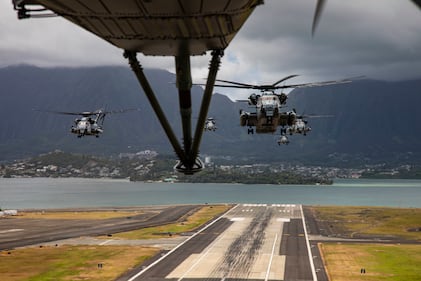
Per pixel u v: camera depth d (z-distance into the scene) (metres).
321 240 106.38
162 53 20.02
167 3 15.85
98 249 94.44
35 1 17.45
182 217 153.25
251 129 53.50
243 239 106.75
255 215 155.88
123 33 17.95
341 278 71.62
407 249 96.12
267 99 47.06
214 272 74.75
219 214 159.75
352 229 125.69
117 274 73.19
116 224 136.12
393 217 153.38
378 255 89.31
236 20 17.44
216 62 19.69
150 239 107.38
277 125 49.50
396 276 73.19
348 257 87.00
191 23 17.06
